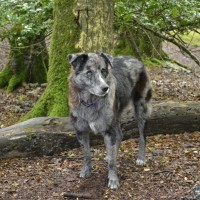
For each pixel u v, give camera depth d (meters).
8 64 6.99
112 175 3.76
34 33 4.93
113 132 3.77
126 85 4.01
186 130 4.59
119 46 8.94
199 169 3.90
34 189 3.77
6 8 4.98
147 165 4.03
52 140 4.26
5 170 4.04
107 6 4.54
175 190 3.67
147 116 4.19
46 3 4.86
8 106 5.90
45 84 6.76
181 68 8.67
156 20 5.04
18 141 4.21
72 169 4.01
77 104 3.76
